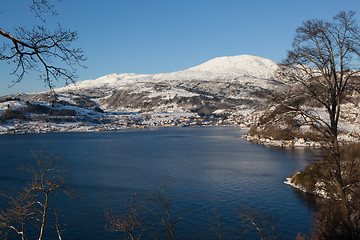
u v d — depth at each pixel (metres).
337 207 23.77
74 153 120.56
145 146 147.88
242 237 32.62
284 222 37.47
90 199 49.56
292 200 47.09
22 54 8.45
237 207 44.47
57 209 44.16
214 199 49.09
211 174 71.62
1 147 148.50
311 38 17.28
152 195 51.78
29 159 100.81
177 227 36.34
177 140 180.38
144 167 84.50
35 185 18.00
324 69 17.56
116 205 46.22
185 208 43.84
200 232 35.00
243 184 59.91
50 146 151.50
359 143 40.56
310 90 17.20
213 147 135.75
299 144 127.62
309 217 39.31
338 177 18.20
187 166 84.69
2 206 41.97
